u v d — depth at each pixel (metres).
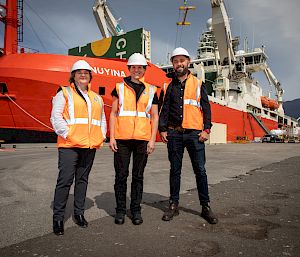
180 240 2.69
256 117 42.81
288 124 62.75
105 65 16.91
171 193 3.57
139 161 3.38
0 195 4.62
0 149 14.66
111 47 25.23
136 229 3.02
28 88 15.36
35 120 16.02
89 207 3.90
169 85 3.73
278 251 2.43
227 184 5.72
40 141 20.08
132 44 24.03
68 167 3.01
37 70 15.23
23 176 6.53
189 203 4.20
